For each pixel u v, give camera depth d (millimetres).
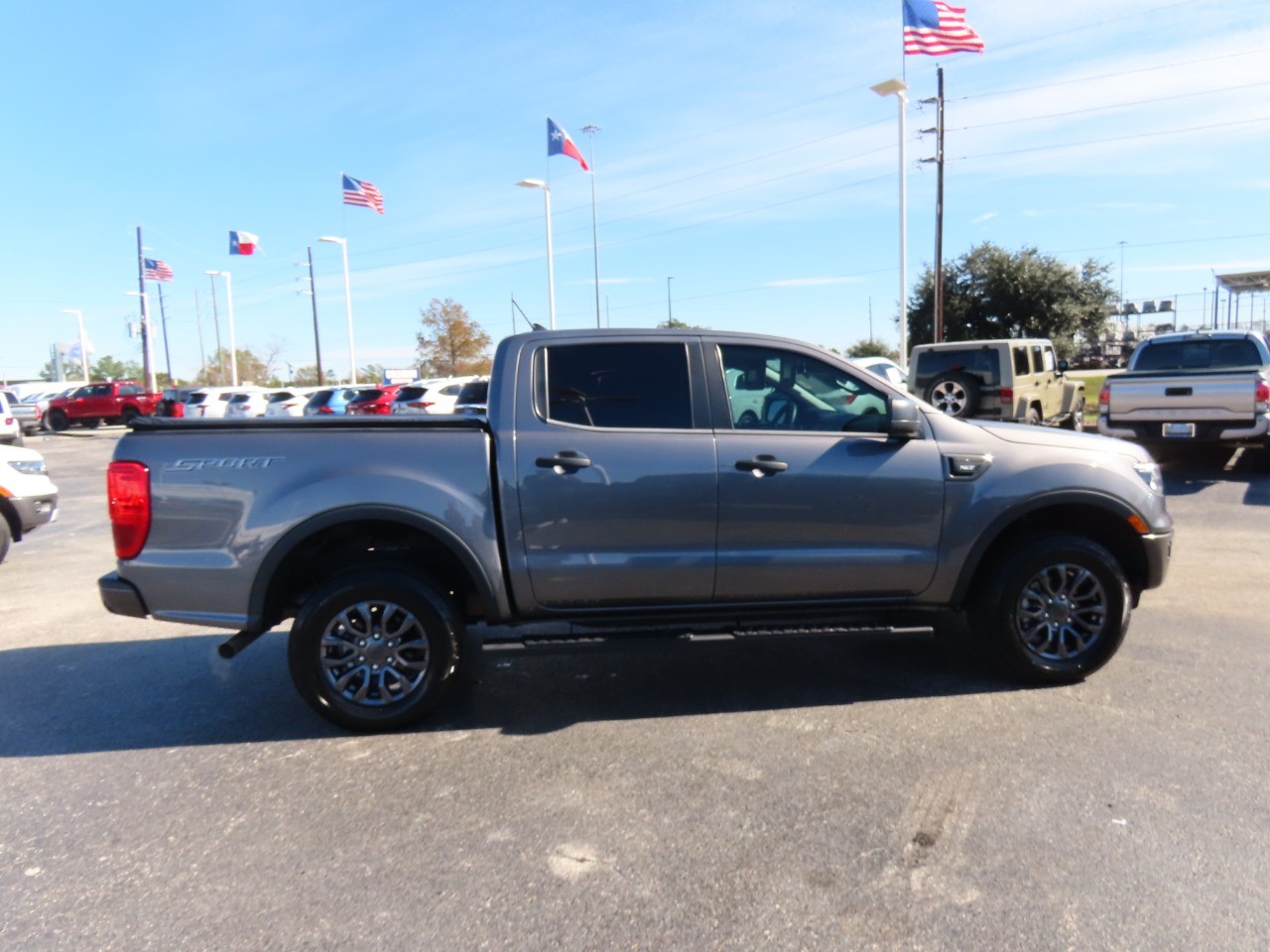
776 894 2928
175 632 6348
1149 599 6312
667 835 3320
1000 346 14734
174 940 2764
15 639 6227
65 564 9047
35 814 3605
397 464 4289
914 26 22359
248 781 3869
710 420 4508
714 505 4406
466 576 4672
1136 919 2744
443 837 3354
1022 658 4648
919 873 3027
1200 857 3072
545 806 3572
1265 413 11008
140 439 4312
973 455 4590
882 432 4609
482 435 4367
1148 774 3689
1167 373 11578
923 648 5500
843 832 3307
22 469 8672
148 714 4715
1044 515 4926
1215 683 4684
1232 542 8102
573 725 4418
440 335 47562
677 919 2809
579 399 4480
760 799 3576
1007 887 2932
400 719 4352
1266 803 3426
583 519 4352
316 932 2787
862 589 4602
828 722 4348
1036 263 38562
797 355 4660
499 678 5133
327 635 4297
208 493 4238
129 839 3393
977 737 4105
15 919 2887
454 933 2768
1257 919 2729
